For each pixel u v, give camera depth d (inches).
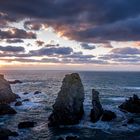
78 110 2247.8
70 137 1759.4
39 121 2266.2
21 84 6520.7
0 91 3169.3
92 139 1766.7
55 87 5713.6
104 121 2197.3
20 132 1913.1
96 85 6112.2
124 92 4530.0
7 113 2536.9
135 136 1824.6
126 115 2442.2
